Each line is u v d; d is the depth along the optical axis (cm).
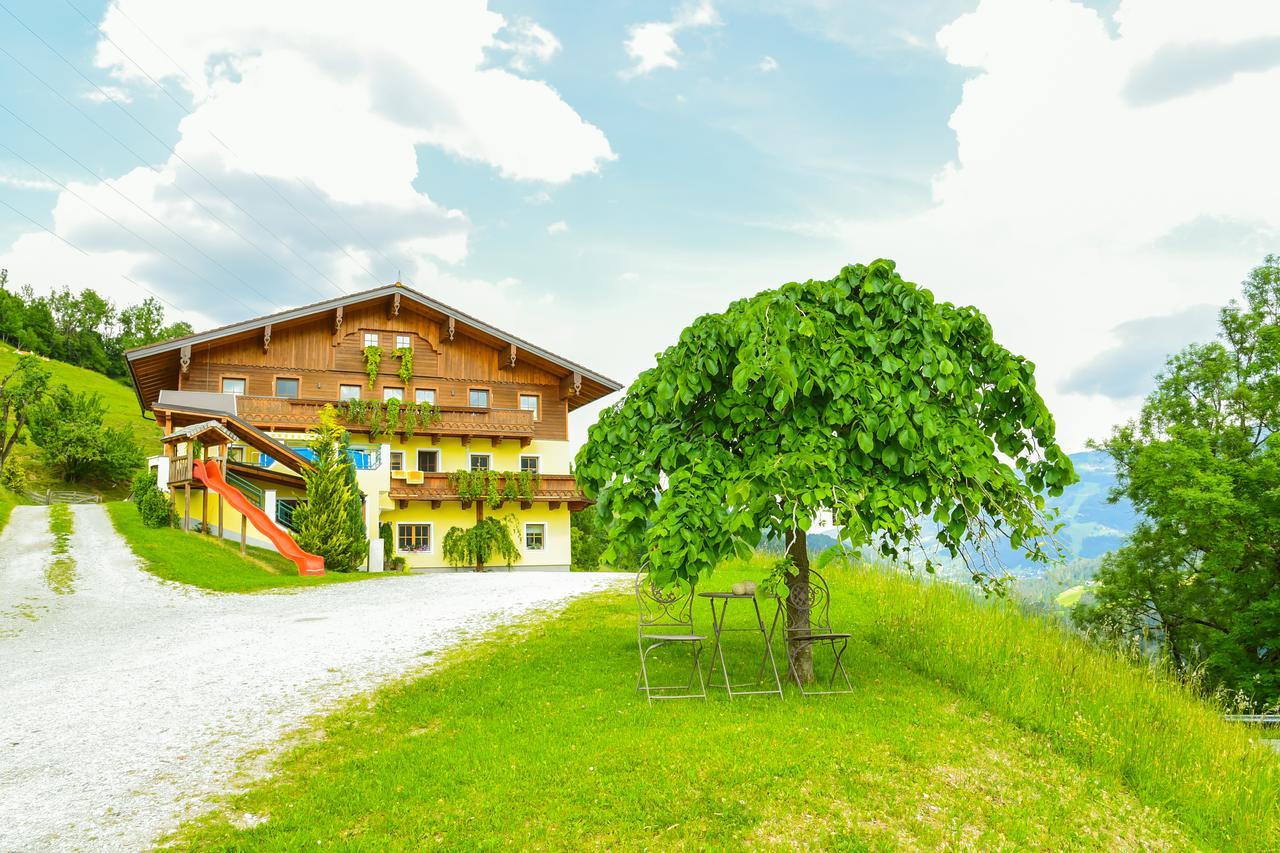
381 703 793
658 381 856
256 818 541
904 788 604
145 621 1386
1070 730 774
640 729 691
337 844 498
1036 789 644
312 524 2298
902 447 745
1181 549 2525
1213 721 875
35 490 4938
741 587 859
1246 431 2764
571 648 1027
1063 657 989
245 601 1620
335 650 1067
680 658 974
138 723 753
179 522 2509
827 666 944
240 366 2827
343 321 2975
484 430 3017
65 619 1410
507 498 2980
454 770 609
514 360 3125
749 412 793
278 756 658
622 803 550
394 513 2919
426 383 3066
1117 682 925
